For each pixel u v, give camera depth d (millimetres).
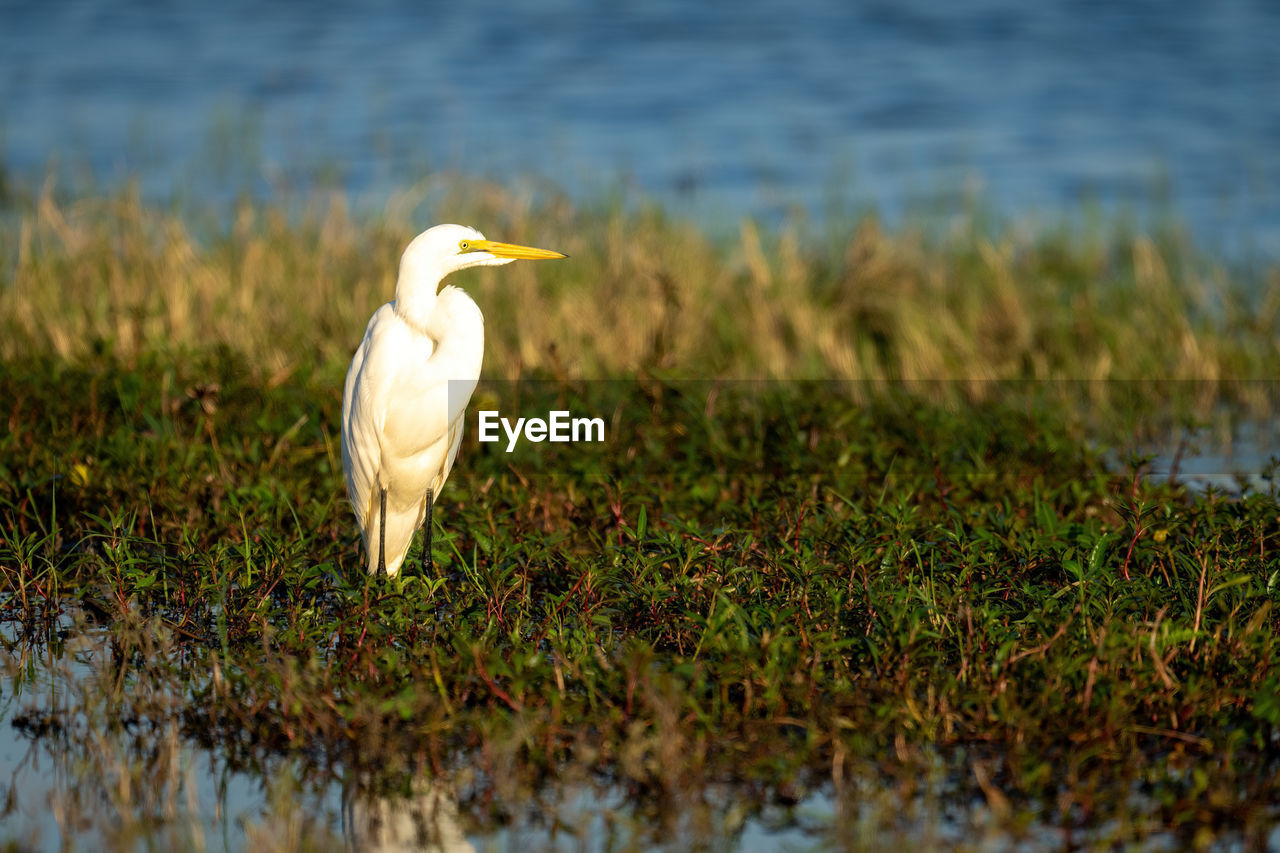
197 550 9555
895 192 27938
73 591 9672
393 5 56250
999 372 16656
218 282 17797
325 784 7316
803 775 7305
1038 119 36125
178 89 38625
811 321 17750
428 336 9492
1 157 28828
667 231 21094
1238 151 31906
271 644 8648
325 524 10625
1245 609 8617
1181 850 6574
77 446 11500
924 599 8430
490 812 7043
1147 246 20578
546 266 19375
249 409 12883
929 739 7379
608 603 9086
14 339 15938
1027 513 10828
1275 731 7523
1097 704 7461
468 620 8664
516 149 30906
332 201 21281
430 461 9633
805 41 48219
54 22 50938
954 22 51594
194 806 7156
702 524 10820
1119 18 51656
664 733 7031
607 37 48906
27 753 7672
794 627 8359
